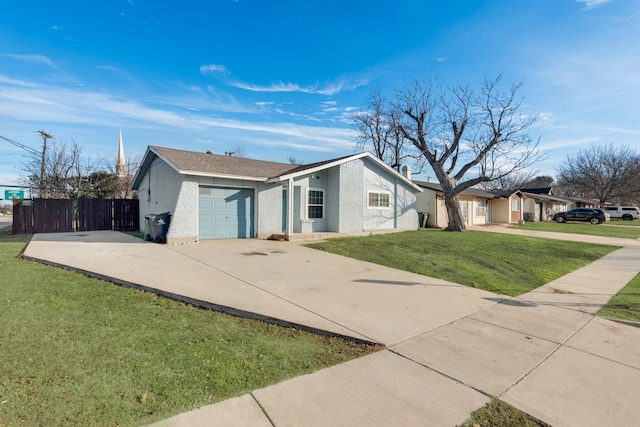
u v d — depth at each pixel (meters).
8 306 4.59
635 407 2.89
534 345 4.16
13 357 3.22
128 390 2.79
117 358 3.30
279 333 4.23
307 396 2.85
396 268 8.59
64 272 6.70
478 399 2.91
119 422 2.39
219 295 5.42
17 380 2.84
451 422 2.58
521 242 14.58
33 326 3.96
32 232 15.09
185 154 13.24
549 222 34.12
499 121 17.14
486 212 28.72
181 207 11.09
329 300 5.57
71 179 22.05
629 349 4.16
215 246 10.63
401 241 12.95
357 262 9.06
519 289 7.30
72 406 2.54
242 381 3.03
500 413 2.73
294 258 9.15
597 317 5.43
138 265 7.36
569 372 3.48
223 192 12.38
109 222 16.86
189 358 3.39
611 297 6.78
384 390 2.99
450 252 11.12
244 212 12.88
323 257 9.50
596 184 46.53
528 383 3.22
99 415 2.46
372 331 4.31
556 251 12.79
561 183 56.66
